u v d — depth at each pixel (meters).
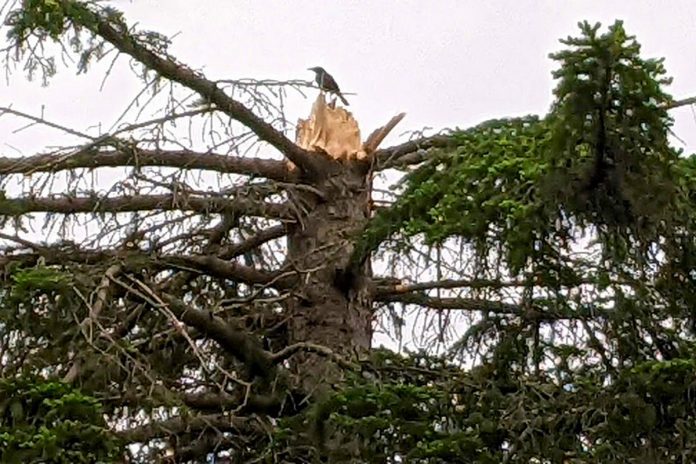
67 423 11.12
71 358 13.38
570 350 13.53
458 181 13.34
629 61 11.31
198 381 16.62
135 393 13.40
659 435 12.02
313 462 13.23
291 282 18.77
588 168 11.93
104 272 15.23
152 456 13.95
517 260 12.49
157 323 16.20
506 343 13.64
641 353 13.04
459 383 13.30
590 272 13.02
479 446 12.20
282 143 18.47
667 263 12.78
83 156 17.08
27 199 16.89
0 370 13.05
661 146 11.73
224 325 16.34
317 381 15.55
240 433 15.38
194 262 17.53
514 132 14.93
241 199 18.08
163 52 16.50
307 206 19.22
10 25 14.86
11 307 13.20
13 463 10.88
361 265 18.20
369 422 12.48
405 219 14.93
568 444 12.27
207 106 17.33
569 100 11.52
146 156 17.53
